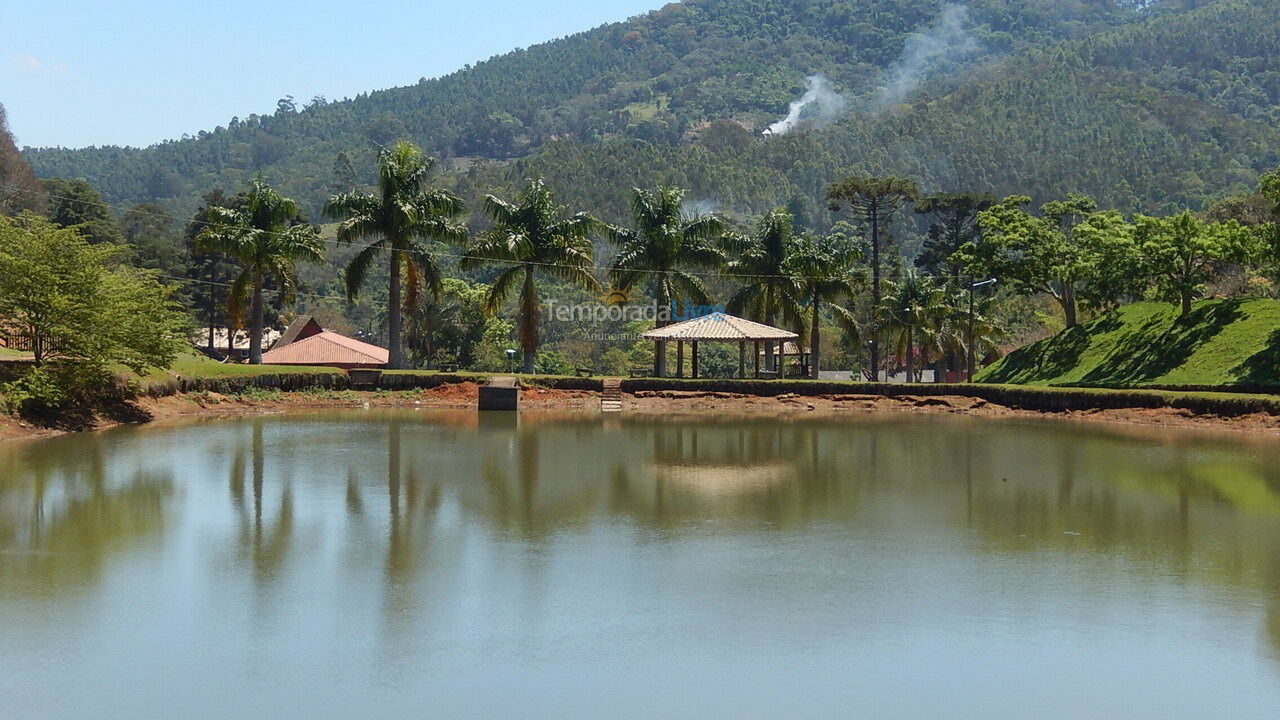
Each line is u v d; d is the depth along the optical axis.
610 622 19.28
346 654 17.62
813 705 15.70
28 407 45.53
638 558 23.95
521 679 16.62
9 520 27.53
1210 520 28.66
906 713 15.45
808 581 22.09
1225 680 16.64
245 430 49.66
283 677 16.66
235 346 117.62
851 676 16.80
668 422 58.59
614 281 83.69
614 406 68.44
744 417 62.72
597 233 85.62
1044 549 25.06
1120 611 20.03
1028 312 124.69
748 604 20.42
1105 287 79.25
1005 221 87.31
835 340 136.25
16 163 107.94
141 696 15.88
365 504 30.27
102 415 49.81
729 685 16.42
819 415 64.94
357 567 22.97
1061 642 18.34
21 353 53.22
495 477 35.69
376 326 155.12
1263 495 32.69
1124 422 59.34
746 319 85.62
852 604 20.45
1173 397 58.97
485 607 20.12
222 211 76.00
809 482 35.25
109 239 107.50
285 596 20.75
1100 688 16.34
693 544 25.42
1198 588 21.59
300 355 89.69
